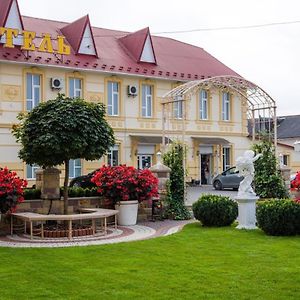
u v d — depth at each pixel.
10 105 27.30
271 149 20.81
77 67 29.14
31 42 27.44
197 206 15.30
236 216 15.28
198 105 34.59
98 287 8.11
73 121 13.41
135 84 31.94
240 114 36.94
